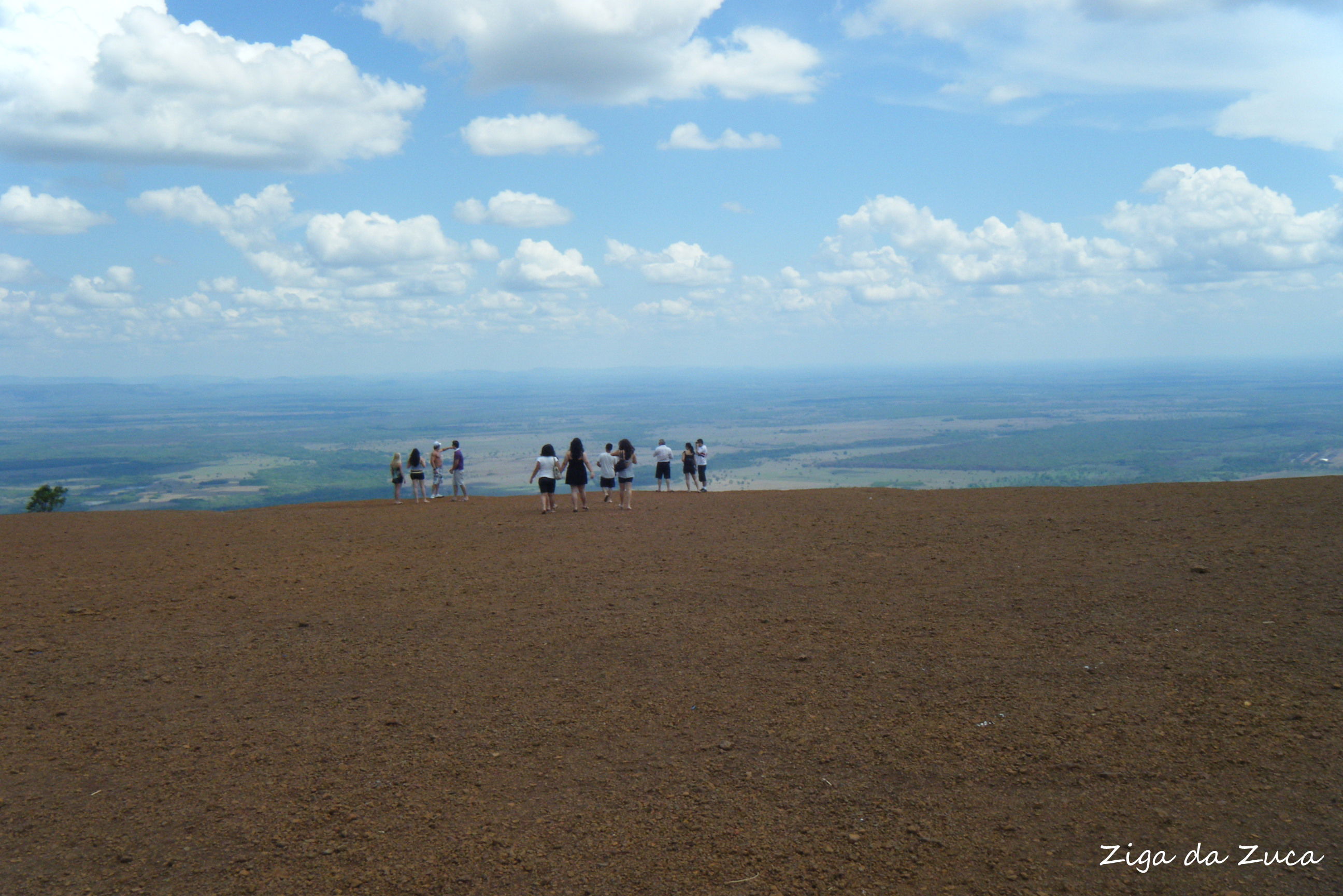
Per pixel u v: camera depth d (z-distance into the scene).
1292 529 12.56
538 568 13.15
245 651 8.88
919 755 5.62
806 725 6.28
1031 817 4.69
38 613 10.70
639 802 5.19
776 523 17.34
